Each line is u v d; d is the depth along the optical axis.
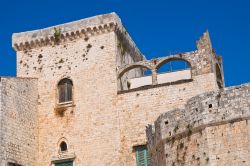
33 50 54.16
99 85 50.75
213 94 32.53
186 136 33.34
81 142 49.38
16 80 49.41
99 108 49.97
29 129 49.75
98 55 51.84
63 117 50.88
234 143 30.95
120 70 51.09
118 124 48.78
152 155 37.69
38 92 52.34
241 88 31.72
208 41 48.72
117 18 52.72
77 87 51.44
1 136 45.88
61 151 49.78
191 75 48.28
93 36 52.66
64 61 52.78
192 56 48.84
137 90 49.31
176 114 34.59
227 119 31.56
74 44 53.06
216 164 31.06
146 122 47.97
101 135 48.94
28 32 54.50
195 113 33.03
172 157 34.00
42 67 53.25
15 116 48.22
